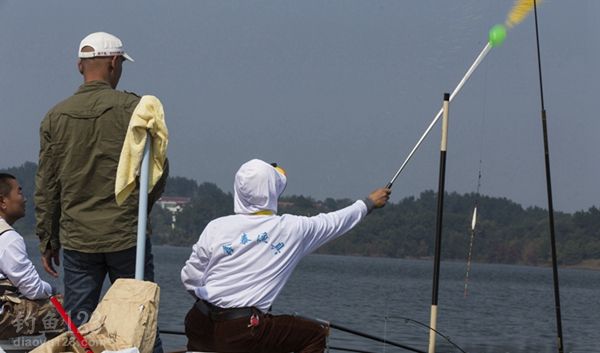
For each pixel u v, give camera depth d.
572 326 54.62
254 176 6.98
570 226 126.38
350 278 125.75
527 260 125.88
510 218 124.25
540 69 8.61
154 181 7.55
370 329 40.06
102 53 7.84
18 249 7.72
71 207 7.77
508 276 180.38
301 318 7.07
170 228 92.62
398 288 103.12
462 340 41.97
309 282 102.94
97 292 7.93
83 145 7.70
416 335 35.34
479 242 120.38
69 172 7.74
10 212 8.08
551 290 124.75
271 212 7.08
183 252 173.00
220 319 6.94
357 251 132.38
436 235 8.09
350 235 131.12
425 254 121.06
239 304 6.91
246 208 7.05
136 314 6.81
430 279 141.25
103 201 7.74
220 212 93.50
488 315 62.06
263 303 6.95
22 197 8.15
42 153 7.88
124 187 7.48
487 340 42.56
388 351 27.88
